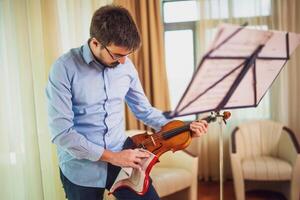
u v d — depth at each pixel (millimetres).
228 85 1226
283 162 2699
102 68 1277
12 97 2027
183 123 1491
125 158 1249
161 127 1536
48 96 1231
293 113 3121
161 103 3205
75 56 1246
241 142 2904
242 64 1172
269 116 3189
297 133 3148
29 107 2066
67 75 1213
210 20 3137
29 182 2105
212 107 1285
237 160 2654
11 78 2018
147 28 3162
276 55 1257
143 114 1575
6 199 1985
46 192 2209
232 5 3104
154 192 1454
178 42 3410
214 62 1080
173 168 2611
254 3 3068
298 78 3096
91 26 1172
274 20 3049
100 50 1193
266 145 2998
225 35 995
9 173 2010
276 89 3119
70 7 2338
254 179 2639
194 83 1100
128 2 3127
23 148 2090
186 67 3404
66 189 1412
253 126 3014
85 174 1345
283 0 2979
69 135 1190
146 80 3184
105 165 1354
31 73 2068
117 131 1401
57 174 2252
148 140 1467
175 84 3406
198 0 3154
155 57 3154
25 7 2035
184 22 3359
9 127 2016
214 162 3301
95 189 1378
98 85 1279
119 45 1131
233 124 3203
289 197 2697
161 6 3262
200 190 3131
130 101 1569
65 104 1206
